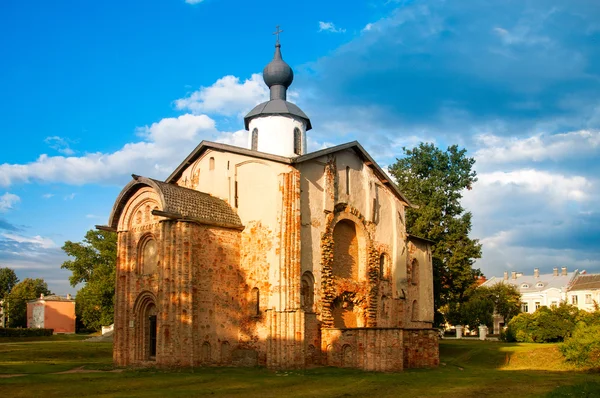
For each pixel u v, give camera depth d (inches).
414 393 877.8
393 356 1154.7
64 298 3919.8
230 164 1349.7
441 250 1911.9
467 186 2009.1
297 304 1187.3
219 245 1236.5
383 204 1576.0
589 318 1787.6
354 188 1460.4
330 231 1339.8
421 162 2028.8
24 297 4005.9
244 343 1235.2
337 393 863.1
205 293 1187.9
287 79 1626.5
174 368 1108.5
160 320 1138.0
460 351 1718.8
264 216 1262.3
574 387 891.4
